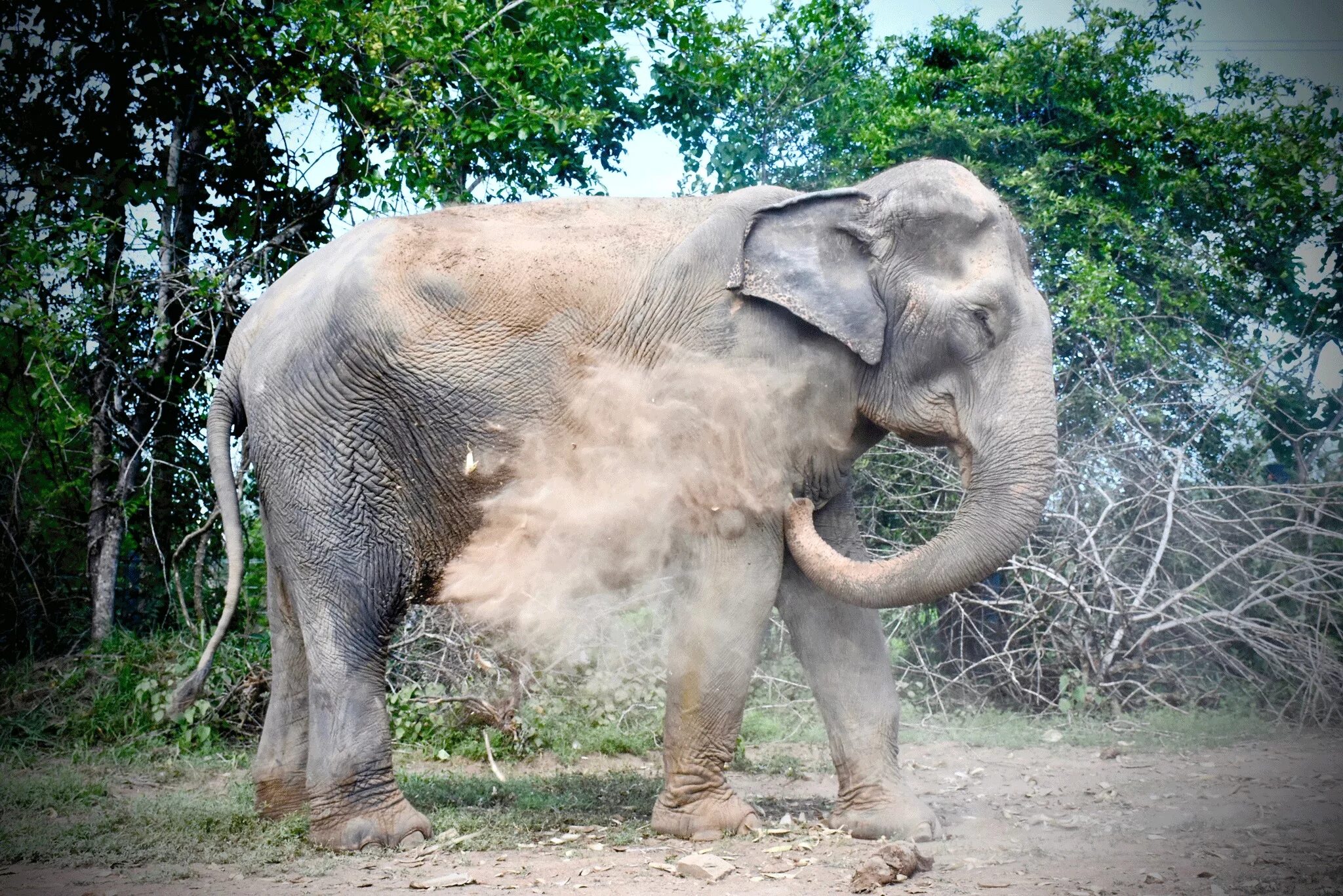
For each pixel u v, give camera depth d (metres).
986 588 8.61
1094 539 8.59
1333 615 8.32
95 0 9.05
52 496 8.93
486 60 9.32
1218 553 8.40
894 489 9.17
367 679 5.02
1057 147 11.16
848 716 4.95
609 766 7.00
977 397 4.71
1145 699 8.36
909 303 4.80
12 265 8.17
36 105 9.10
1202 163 11.00
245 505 9.23
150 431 8.73
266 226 9.27
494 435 5.02
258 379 5.13
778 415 4.91
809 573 4.77
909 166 5.02
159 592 9.07
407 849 4.77
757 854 4.51
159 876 4.29
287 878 4.28
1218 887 3.85
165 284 8.59
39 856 4.65
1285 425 9.48
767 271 4.88
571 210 5.34
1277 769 6.45
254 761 5.48
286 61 9.09
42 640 8.89
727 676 4.86
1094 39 11.09
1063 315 9.62
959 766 6.75
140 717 7.41
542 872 4.28
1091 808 5.50
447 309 5.01
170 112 9.20
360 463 5.04
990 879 4.05
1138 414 9.08
